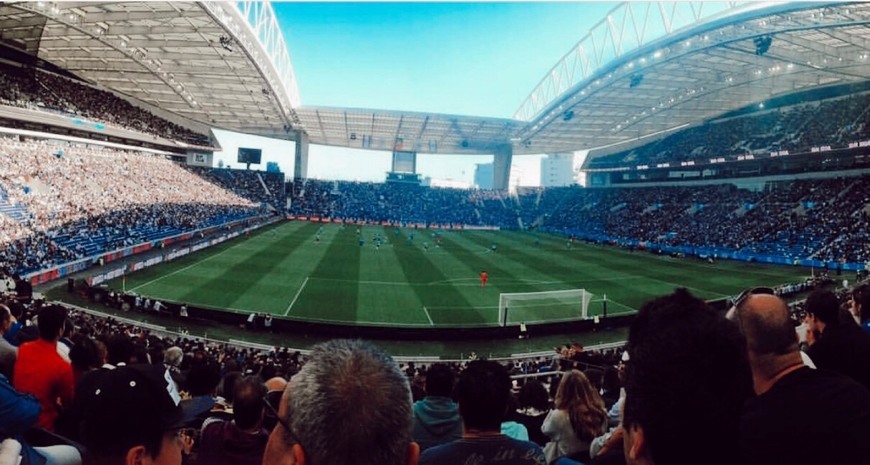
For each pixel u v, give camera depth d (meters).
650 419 1.57
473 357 20.06
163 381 2.13
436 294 30.81
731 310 2.80
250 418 3.40
